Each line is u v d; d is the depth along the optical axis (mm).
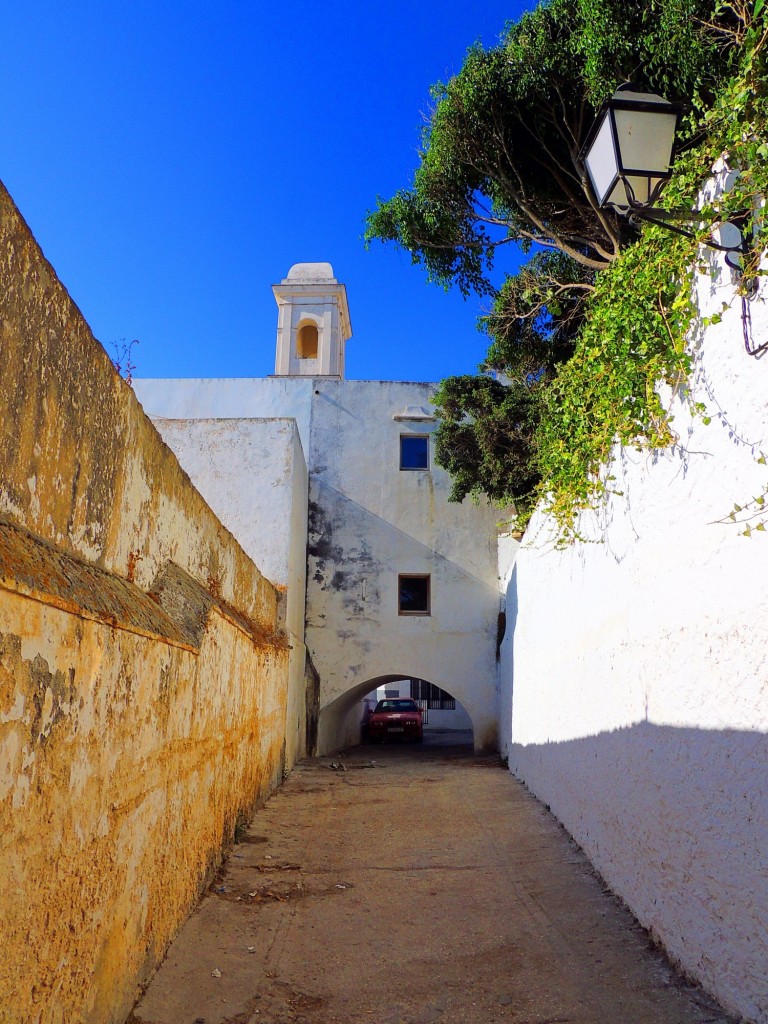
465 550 17188
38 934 2934
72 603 3150
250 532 13188
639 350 4898
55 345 3260
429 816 9273
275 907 5996
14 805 2723
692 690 4359
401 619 16875
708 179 4234
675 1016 3900
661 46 7801
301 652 15305
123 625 3805
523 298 11930
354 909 5977
